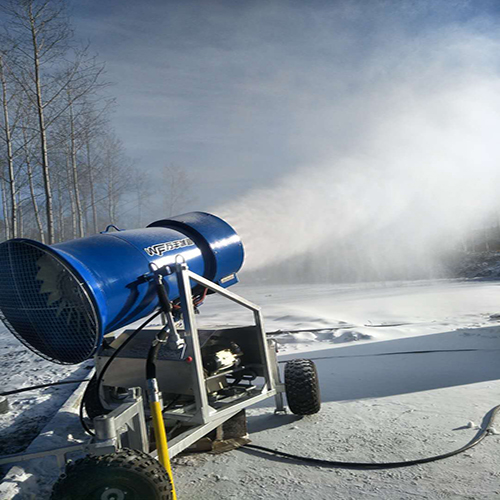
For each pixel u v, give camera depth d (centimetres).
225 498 296
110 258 325
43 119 1748
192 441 322
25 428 472
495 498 274
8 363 841
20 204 2594
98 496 236
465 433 374
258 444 379
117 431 263
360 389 526
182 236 401
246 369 436
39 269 306
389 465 324
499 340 739
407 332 869
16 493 304
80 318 300
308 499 287
